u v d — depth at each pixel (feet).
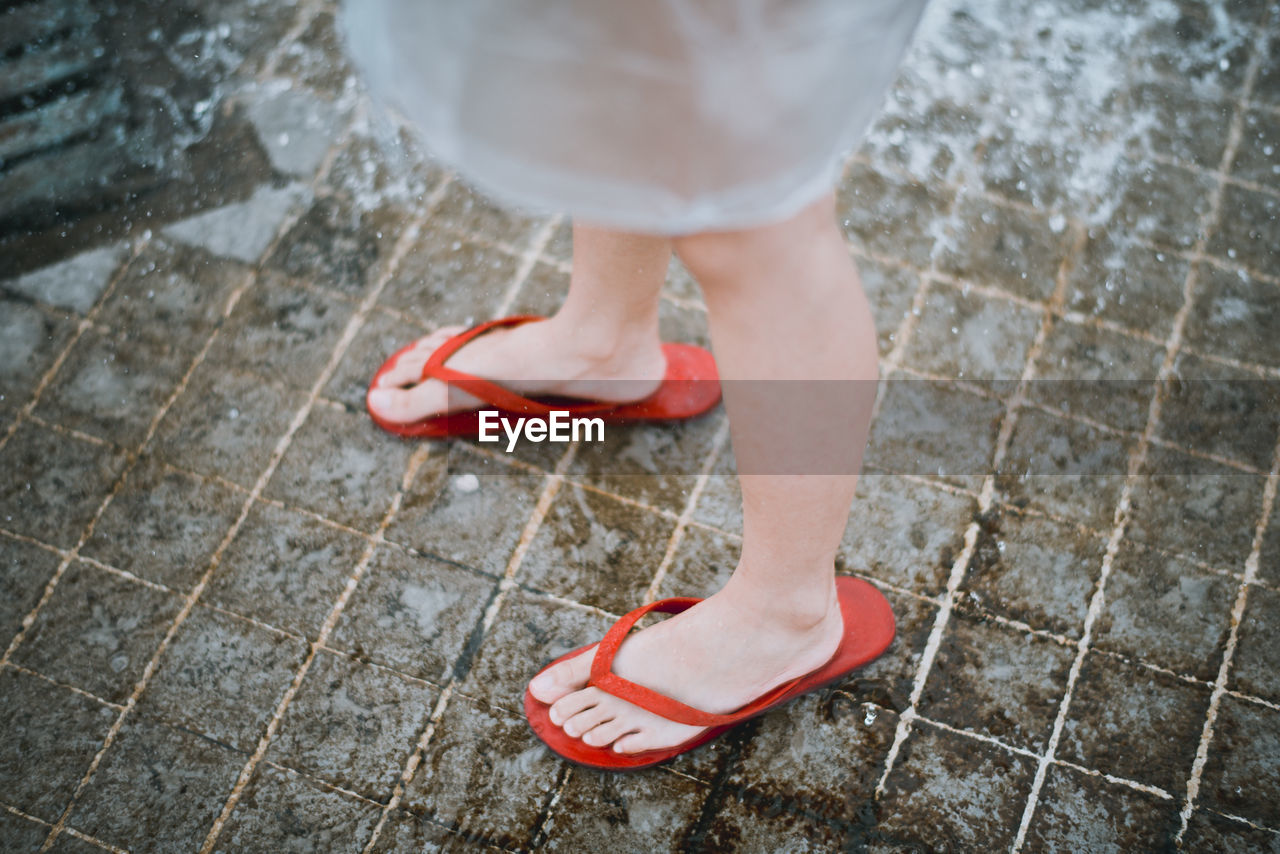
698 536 3.97
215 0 4.67
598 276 3.66
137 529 3.94
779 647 3.55
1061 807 3.69
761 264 2.87
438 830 3.67
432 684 3.80
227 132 4.47
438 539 3.96
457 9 2.41
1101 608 3.88
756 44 2.37
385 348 4.18
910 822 3.67
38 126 4.47
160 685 3.78
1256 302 4.26
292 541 3.94
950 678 3.81
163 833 3.65
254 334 4.19
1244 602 3.88
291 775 3.71
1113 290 4.27
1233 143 4.49
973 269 4.30
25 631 3.83
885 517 3.98
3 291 4.22
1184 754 3.74
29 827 3.65
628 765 3.68
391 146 4.46
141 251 4.29
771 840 3.66
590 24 2.32
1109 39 4.64
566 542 3.96
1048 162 4.45
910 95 4.54
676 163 2.65
